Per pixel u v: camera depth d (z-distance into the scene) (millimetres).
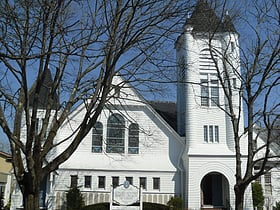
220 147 31203
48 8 10938
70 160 31016
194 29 15578
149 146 30250
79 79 12445
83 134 11367
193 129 31453
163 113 38375
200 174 30250
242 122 31109
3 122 10430
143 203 28641
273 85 16391
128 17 11656
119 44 11617
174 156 32281
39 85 11391
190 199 29625
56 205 29844
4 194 41969
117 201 23359
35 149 10844
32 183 10438
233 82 27734
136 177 31141
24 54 10188
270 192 35812
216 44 29625
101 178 30938
